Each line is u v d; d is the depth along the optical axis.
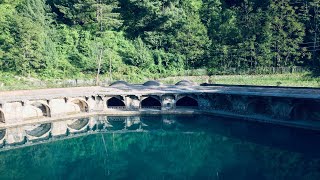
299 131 38.47
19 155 35.81
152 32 74.75
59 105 49.00
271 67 65.75
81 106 51.94
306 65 65.88
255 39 69.94
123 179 28.78
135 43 73.56
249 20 72.62
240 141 37.72
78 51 70.12
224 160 32.28
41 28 66.38
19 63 59.41
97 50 69.44
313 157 31.70
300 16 69.31
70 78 63.12
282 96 40.72
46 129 44.94
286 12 69.50
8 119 43.78
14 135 42.28
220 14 80.00
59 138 41.62
